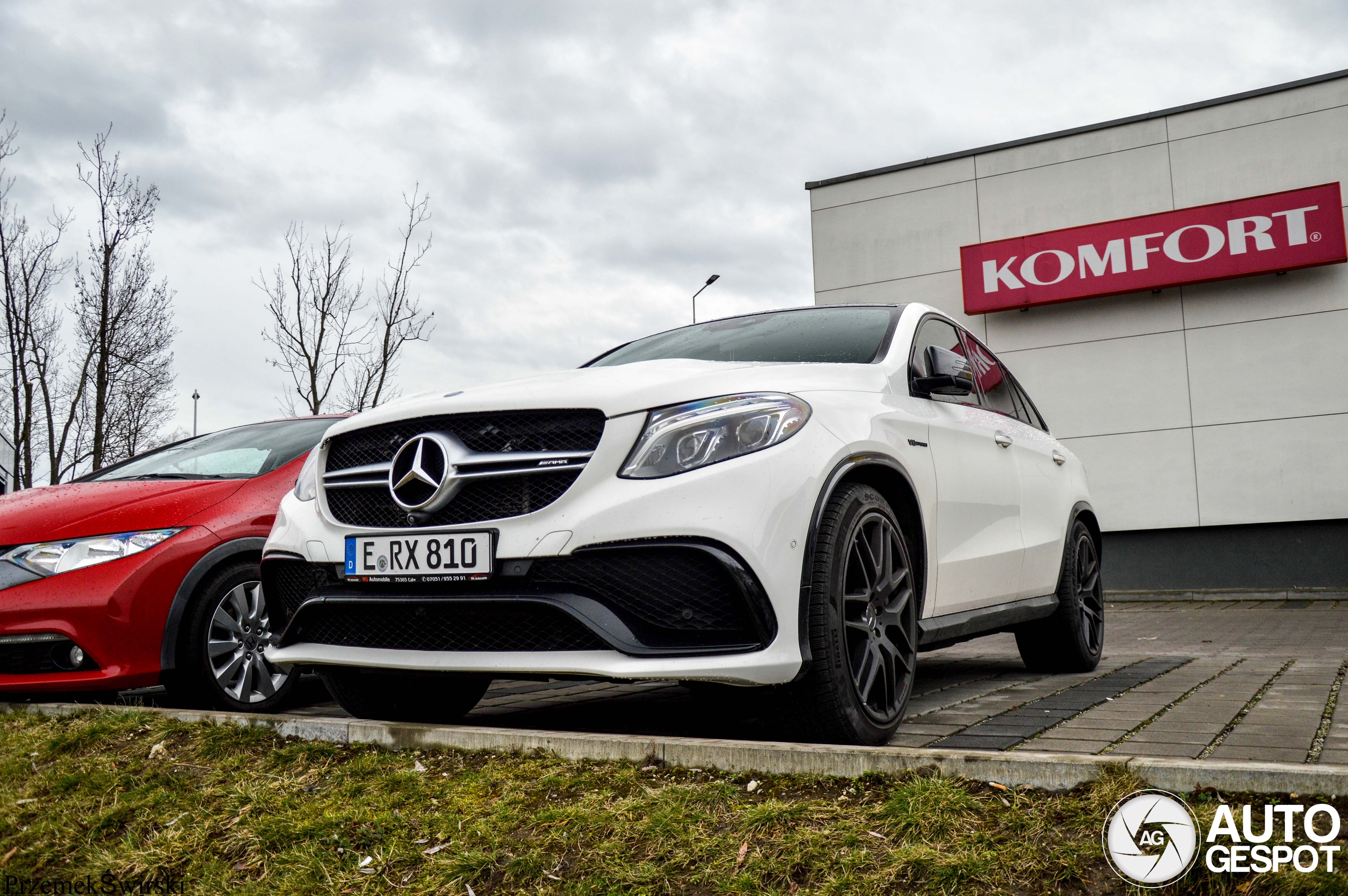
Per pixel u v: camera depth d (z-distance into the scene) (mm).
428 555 2754
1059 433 13383
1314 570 12219
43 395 11211
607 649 2568
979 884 1774
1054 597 4586
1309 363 12281
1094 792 2004
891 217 14570
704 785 2312
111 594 3926
